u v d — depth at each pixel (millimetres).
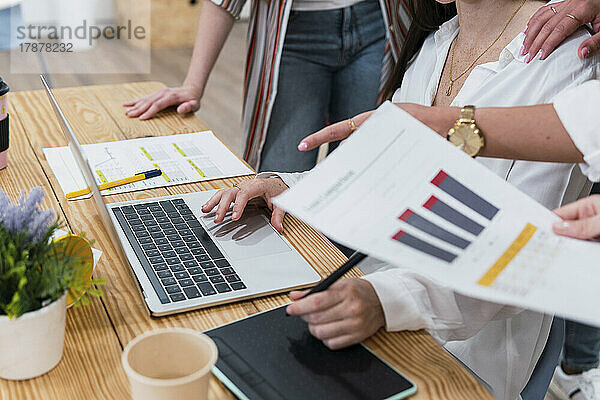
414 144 832
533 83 1119
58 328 787
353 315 857
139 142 1498
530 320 1147
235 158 1448
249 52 2002
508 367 1151
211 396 781
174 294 943
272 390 781
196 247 1063
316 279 1002
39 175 1314
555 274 697
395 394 787
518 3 1234
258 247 1077
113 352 842
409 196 779
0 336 750
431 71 1402
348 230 729
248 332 876
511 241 741
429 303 929
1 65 4520
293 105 2021
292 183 1210
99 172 1339
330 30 1938
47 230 806
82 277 807
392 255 699
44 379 791
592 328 2008
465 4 1278
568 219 823
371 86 2010
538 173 1089
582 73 1098
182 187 1300
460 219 761
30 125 1554
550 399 2082
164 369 734
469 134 928
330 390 787
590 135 895
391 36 1884
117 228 1112
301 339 869
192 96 1739
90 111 1659
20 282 717
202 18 1864
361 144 831
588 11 1132
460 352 1147
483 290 667
